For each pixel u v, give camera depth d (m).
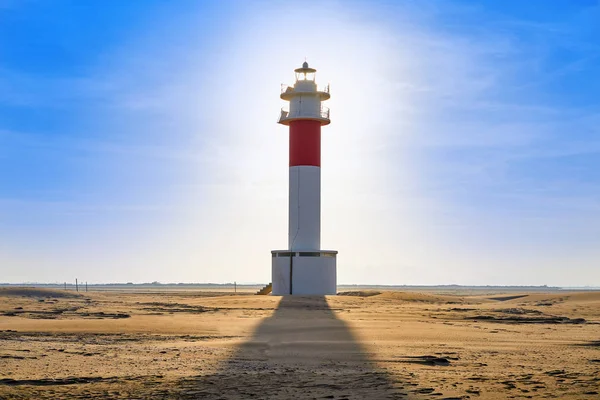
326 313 43.41
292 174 63.62
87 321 35.12
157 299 69.06
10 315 40.19
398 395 15.03
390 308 48.91
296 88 64.06
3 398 14.55
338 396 14.95
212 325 33.91
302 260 61.81
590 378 17.56
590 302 63.28
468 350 24.95
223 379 17.56
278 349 24.81
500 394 15.09
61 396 14.89
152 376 18.02
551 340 28.77
